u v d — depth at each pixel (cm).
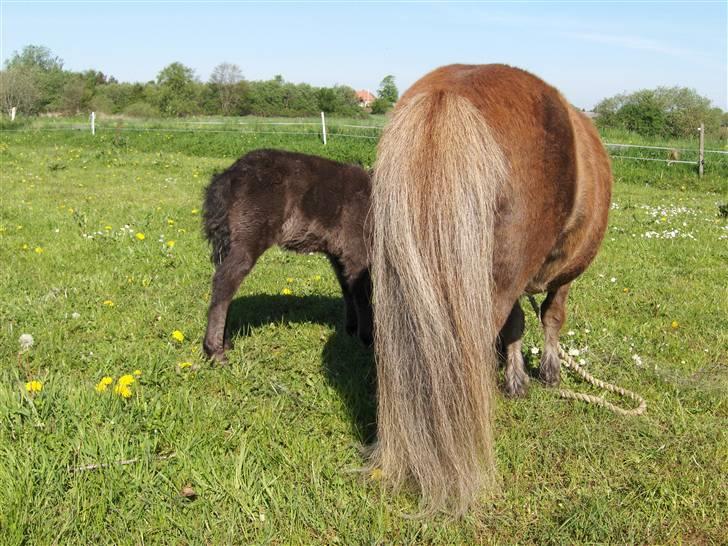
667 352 499
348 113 5628
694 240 919
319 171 476
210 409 360
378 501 293
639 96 3538
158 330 502
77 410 333
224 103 5706
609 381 449
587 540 278
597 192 329
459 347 252
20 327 490
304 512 282
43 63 7144
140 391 381
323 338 510
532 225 271
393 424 274
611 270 744
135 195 1165
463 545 274
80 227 842
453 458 263
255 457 321
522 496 306
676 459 340
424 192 247
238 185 448
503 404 392
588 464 335
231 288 448
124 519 273
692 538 287
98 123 2666
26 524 262
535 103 279
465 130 249
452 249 246
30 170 1438
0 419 321
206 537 270
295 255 769
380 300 262
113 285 606
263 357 463
